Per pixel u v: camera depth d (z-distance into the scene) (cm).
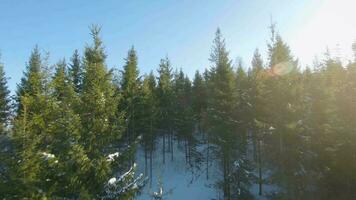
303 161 3166
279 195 3103
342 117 3303
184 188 4497
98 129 1338
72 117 1328
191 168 5069
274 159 3231
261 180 3425
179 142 6228
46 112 1481
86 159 1255
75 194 1253
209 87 4441
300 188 3081
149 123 4847
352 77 3484
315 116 3359
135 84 4797
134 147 1412
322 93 3450
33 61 4153
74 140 1293
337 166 3083
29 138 1311
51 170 1255
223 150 3694
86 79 1432
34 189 1202
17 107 3709
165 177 4891
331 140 3175
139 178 1388
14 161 1252
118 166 1373
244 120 4000
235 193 3547
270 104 3325
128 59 4931
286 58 3450
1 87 4619
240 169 3547
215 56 4297
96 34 1487
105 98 1418
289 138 3225
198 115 5953
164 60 6000
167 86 5762
